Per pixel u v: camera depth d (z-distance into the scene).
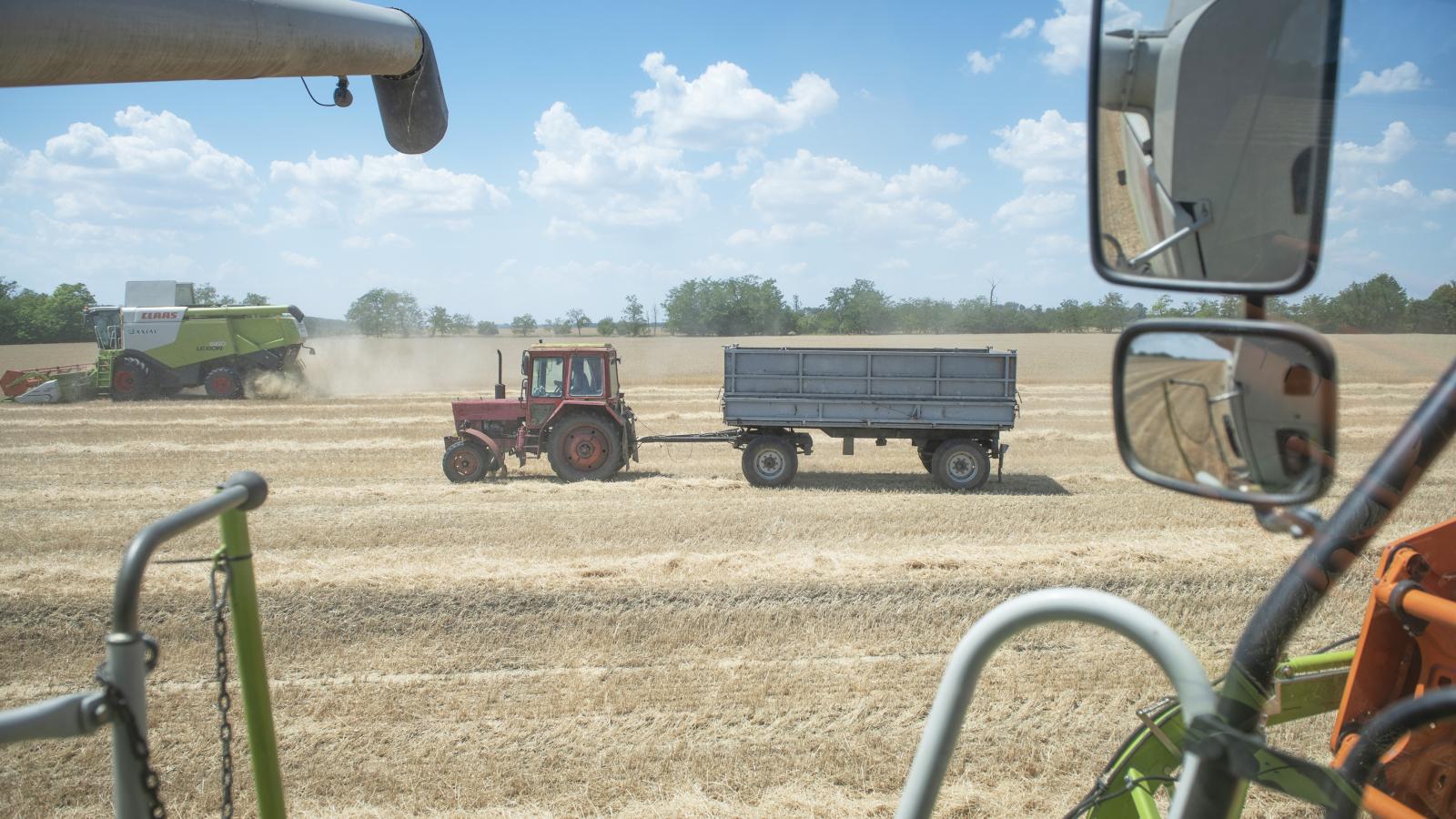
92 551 10.02
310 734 5.94
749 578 8.41
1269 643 1.66
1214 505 11.96
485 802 5.23
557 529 10.70
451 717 6.16
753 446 14.30
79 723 1.71
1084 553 9.22
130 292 28.23
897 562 8.91
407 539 10.33
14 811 5.18
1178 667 1.36
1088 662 6.74
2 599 7.96
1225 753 1.29
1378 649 2.47
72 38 2.08
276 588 8.16
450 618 7.71
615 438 14.55
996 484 14.42
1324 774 1.77
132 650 1.78
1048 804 5.10
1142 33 1.47
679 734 5.90
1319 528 1.42
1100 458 17.16
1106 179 1.51
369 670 6.89
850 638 7.38
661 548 9.89
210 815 5.14
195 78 2.46
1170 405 1.51
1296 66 1.42
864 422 14.21
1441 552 2.41
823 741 5.79
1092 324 58.97
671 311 73.38
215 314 26.86
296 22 2.55
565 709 6.25
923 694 6.38
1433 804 1.96
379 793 5.32
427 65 3.15
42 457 17.36
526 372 14.66
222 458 17.23
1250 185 1.44
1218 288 1.46
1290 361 1.39
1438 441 1.48
